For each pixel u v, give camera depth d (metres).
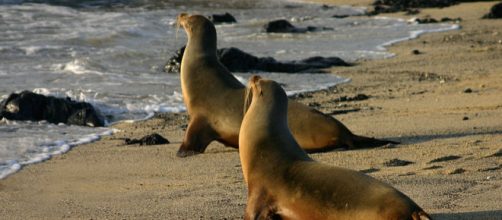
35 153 37.56
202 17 40.25
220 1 137.62
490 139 36.03
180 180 30.98
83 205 27.31
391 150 34.94
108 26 88.75
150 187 29.86
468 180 27.42
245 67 66.38
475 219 22.11
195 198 27.25
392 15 126.81
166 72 64.25
